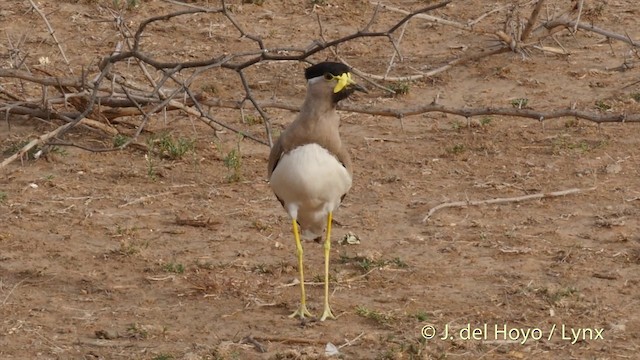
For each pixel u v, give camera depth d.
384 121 16.56
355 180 14.49
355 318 10.80
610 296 11.27
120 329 10.53
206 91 17.30
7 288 11.39
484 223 13.16
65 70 17.89
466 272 11.85
